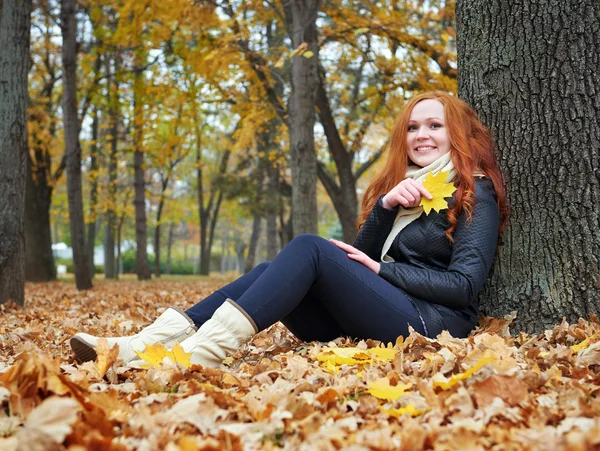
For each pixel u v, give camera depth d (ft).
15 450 4.77
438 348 9.00
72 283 54.08
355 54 39.73
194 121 53.88
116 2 36.91
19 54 21.53
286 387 7.36
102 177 90.53
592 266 10.36
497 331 10.30
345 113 49.26
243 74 40.22
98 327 15.01
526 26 10.94
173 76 42.32
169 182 107.55
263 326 8.79
